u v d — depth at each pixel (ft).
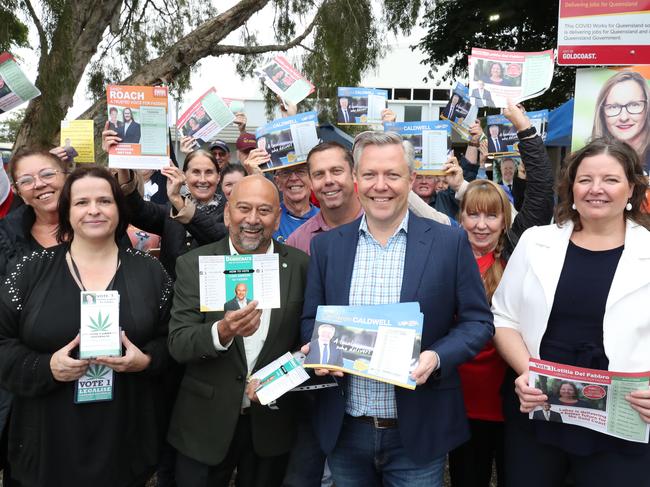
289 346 7.58
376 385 6.81
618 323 6.39
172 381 8.75
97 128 25.85
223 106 14.17
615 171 6.38
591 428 6.28
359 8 26.16
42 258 7.34
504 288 7.59
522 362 7.01
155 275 7.79
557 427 6.68
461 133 16.52
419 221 7.08
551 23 36.78
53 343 6.90
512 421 7.38
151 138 10.44
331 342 6.57
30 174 9.18
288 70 14.21
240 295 6.77
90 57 25.43
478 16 37.99
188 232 10.57
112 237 7.62
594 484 6.63
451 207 14.03
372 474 7.34
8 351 6.86
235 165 15.61
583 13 10.85
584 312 6.61
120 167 10.31
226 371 7.34
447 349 6.29
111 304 6.81
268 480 7.89
